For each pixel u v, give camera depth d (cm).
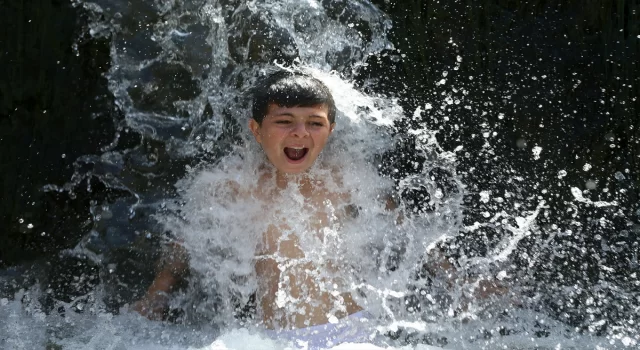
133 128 580
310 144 452
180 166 572
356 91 538
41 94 589
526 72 605
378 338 437
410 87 592
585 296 505
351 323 451
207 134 564
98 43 582
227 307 475
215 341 435
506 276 500
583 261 548
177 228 495
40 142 593
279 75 479
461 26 605
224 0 562
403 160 555
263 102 457
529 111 600
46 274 559
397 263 492
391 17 596
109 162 584
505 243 541
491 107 599
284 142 450
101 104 586
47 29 582
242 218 486
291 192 484
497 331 448
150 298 484
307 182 488
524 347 427
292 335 441
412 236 507
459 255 527
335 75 547
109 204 580
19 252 580
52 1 579
